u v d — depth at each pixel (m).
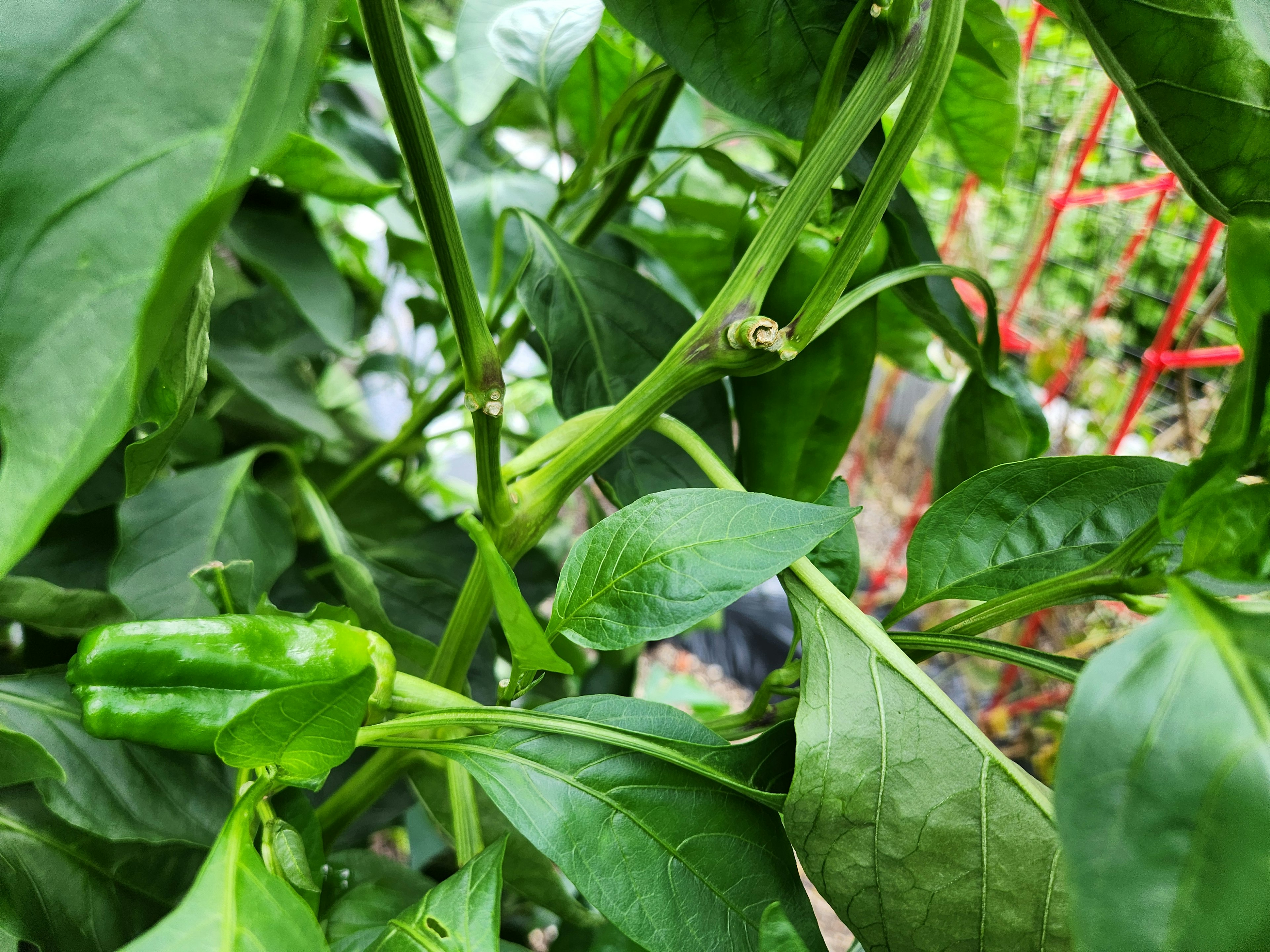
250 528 0.34
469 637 0.28
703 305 0.49
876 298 0.32
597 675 0.48
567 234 0.43
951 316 0.33
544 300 0.32
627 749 0.23
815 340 0.31
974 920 0.21
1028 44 0.45
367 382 0.68
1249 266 0.16
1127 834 0.15
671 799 0.23
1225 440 0.20
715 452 0.32
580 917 0.30
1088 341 0.58
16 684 0.27
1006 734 0.68
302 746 0.20
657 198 0.45
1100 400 0.59
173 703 0.23
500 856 0.22
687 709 0.70
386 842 0.63
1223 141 0.24
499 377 0.23
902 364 0.44
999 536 0.25
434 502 0.79
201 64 0.13
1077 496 0.25
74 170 0.12
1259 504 0.18
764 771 0.23
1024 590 0.23
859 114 0.23
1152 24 0.23
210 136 0.12
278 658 0.24
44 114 0.13
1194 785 0.15
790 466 0.33
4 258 0.12
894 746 0.22
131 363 0.12
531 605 0.49
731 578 0.21
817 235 0.30
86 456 0.12
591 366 0.32
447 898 0.21
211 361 0.37
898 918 0.21
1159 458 0.25
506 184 0.46
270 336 0.42
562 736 0.23
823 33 0.27
